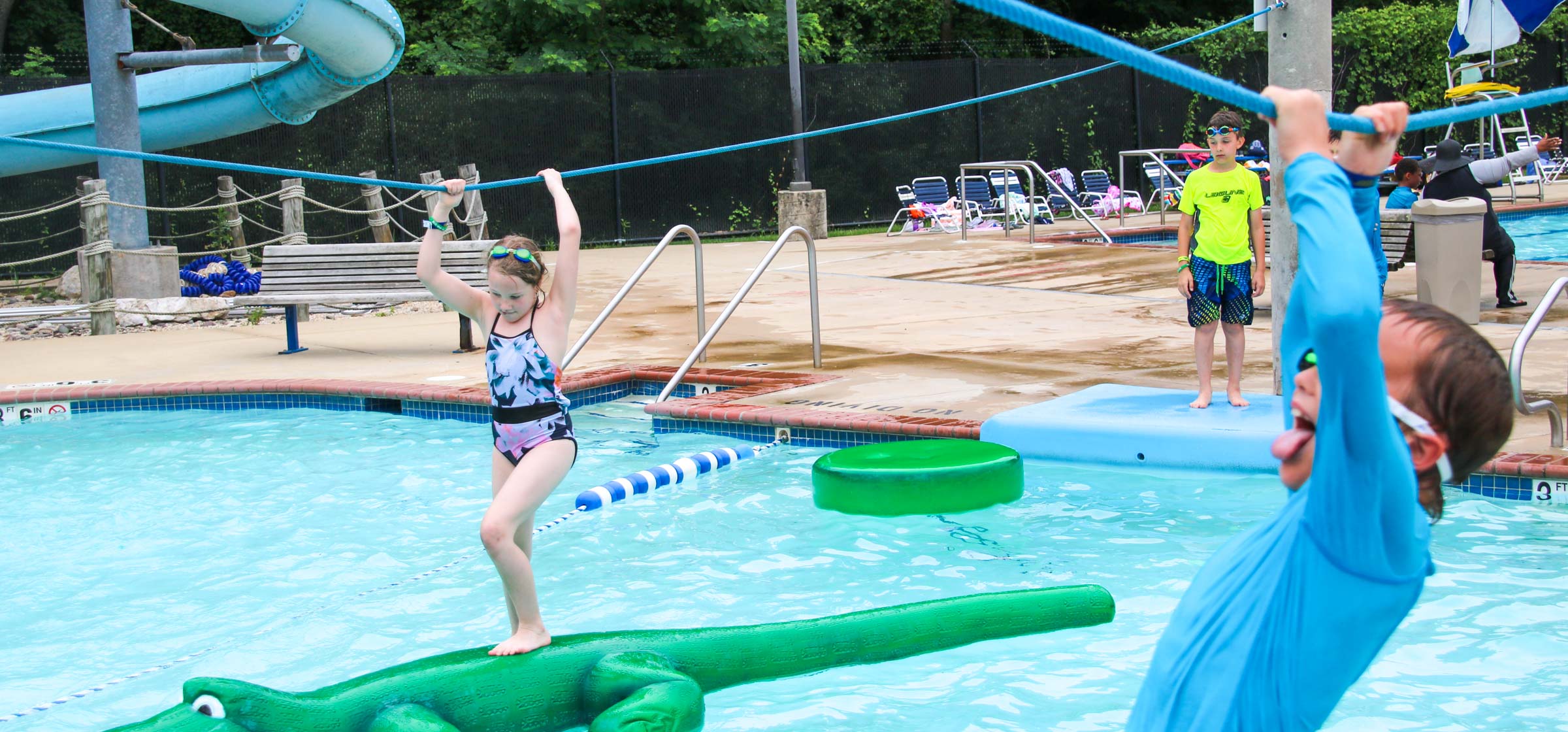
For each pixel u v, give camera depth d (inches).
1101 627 180.4
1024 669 166.9
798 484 268.4
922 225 879.1
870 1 1253.1
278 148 814.5
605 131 897.5
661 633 161.8
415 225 853.2
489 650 153.5
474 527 245.3
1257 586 70.9
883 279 598.5
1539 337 364.5
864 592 199.5
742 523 240.7
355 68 601.0
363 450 315.6
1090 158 1018.7
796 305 518.9
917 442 267.6
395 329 505.4
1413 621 174.9
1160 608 185.8
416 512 256.8
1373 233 72.1
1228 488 245.8
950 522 234.1
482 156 869.2
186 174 795.4
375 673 148.1
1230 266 272.1
